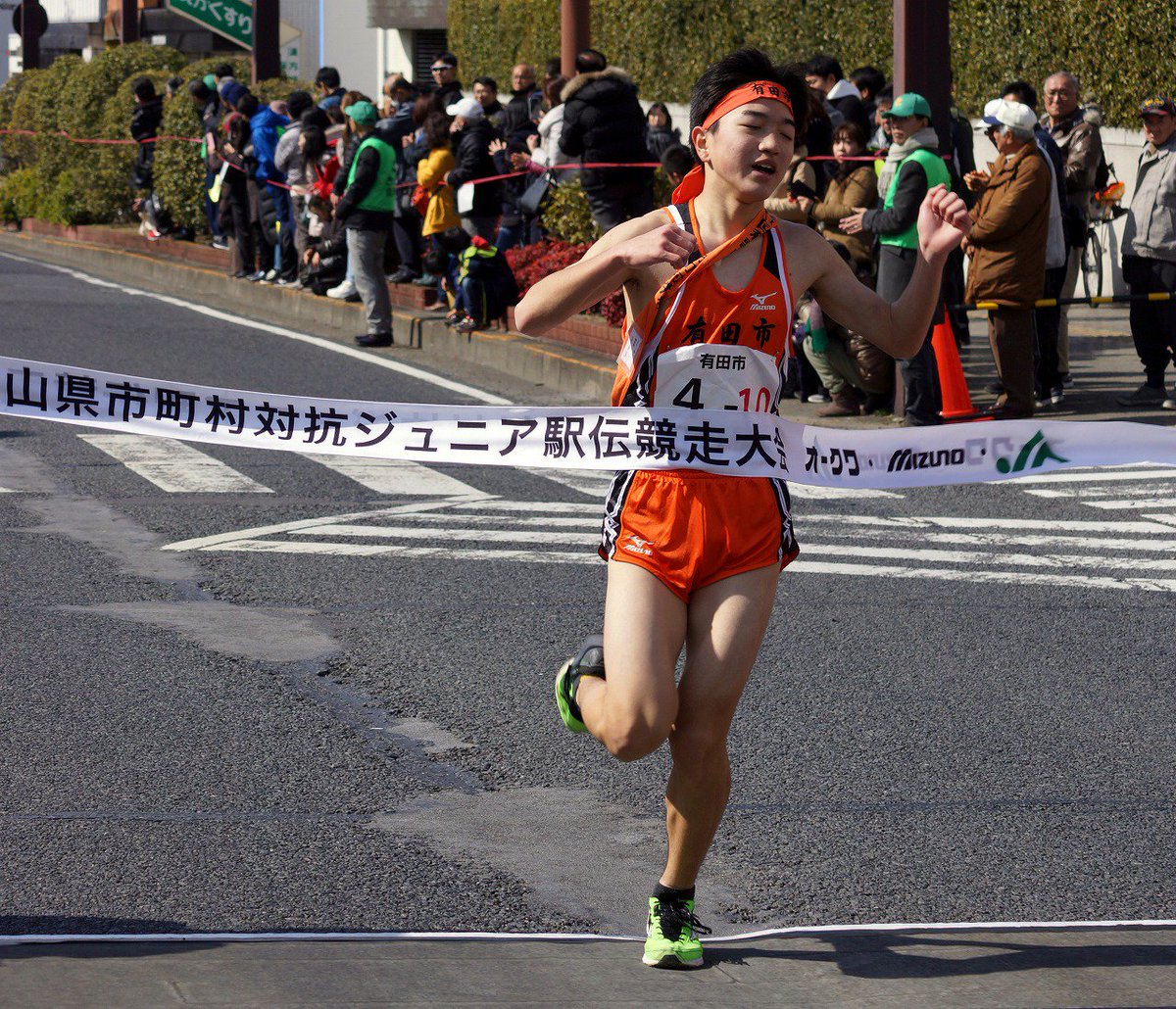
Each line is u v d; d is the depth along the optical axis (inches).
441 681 617.3
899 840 480.4
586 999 358.9
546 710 588.1
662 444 373.1
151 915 418.0
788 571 778.2
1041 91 1766.7
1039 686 620.4
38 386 382.3
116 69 2519.7
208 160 1941.4
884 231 1059.9
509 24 2630.4
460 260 1502.2
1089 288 1752.0
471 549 815.7
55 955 372.5
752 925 424.8
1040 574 777.6
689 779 373.7
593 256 366.9
